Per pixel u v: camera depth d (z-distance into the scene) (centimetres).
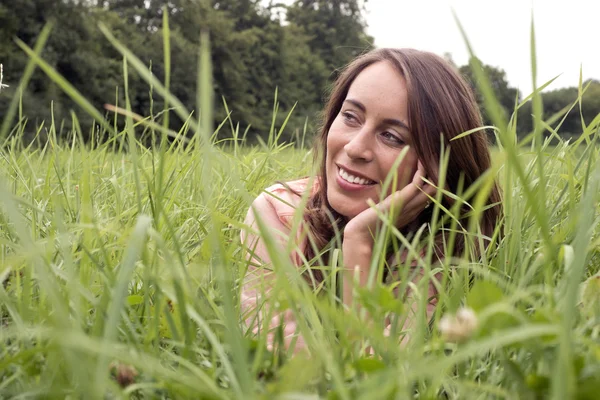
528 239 134
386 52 187
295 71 4581
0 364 71
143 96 3372
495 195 183
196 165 208
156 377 72
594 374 66
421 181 184
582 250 58
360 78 186
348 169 184
